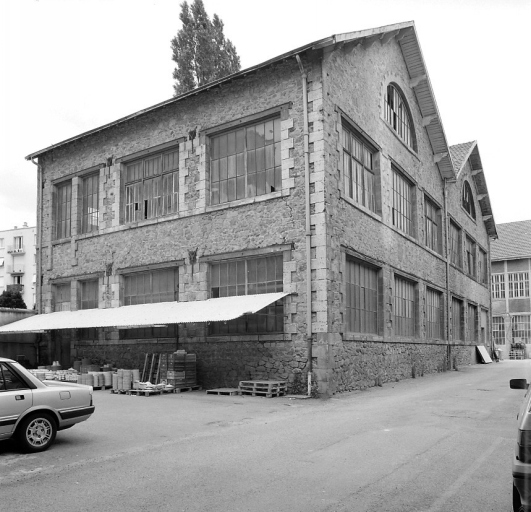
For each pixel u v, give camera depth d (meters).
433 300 25.73
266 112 16.77
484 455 7.84
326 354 14.74
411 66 23.17
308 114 15.86
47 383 9.23
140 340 18.92
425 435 9.32
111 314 18.55
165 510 5.62
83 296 21.50
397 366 19.89
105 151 21.08
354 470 7.09
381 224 19.34
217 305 16.14
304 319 15.26
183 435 9.76
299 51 15.59
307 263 15.29
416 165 23.73
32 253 75.56
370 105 19.17
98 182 21.52
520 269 44.53
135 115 19.59
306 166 15.62
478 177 34.69
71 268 21.69
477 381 19.67
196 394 15.72
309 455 7.96
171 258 18.48
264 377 15.80
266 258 16.56
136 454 8.26
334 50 16.31
